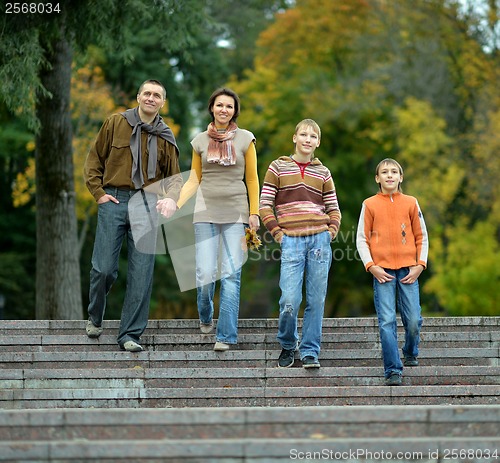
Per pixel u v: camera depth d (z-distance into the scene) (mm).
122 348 23156
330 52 78688
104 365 22688
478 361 23469
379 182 22234
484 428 16172
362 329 25016
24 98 35656
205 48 75625
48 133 41406
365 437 16078
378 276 21562
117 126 22766
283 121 77188
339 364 23406
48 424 15984
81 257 63688
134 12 39469
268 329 24719
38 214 41875
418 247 21938
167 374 22016
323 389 21156
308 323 21969
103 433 16016
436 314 64312
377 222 21891
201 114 79938
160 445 15523
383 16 70500
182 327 24484
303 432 16094
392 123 70875
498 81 64438
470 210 65500
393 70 69312
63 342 23531
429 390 21203
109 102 57844
